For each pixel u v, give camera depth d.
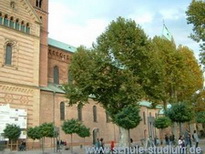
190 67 68.38
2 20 54.75
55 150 53.19
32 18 61.06
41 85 62.28
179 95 67.94
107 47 46.72
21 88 55.56
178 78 61.50
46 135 48.44
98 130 75.00
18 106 54.34
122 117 37.31
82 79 46.56
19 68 56.25
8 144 51.34
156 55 49.12
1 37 53.88
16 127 49.19
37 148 56.38
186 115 42.31
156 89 47.91
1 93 51.91
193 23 36.22
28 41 59.19
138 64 46.28
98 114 76.31
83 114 71.25
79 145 67.69
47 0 69.81
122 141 45.06
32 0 66.00
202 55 36.59
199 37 35.72
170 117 43.03
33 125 56.38
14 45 56.19
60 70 72.38
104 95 47.06
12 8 57.03
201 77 68.44
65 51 74.56
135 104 43.62
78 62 48.06
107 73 45.94
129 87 44.09
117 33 47.16
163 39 65.62
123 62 45.31
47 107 61.09
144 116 97.06
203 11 35.56
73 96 47.53
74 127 51.97
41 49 64.25
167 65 60.97
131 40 46.75
